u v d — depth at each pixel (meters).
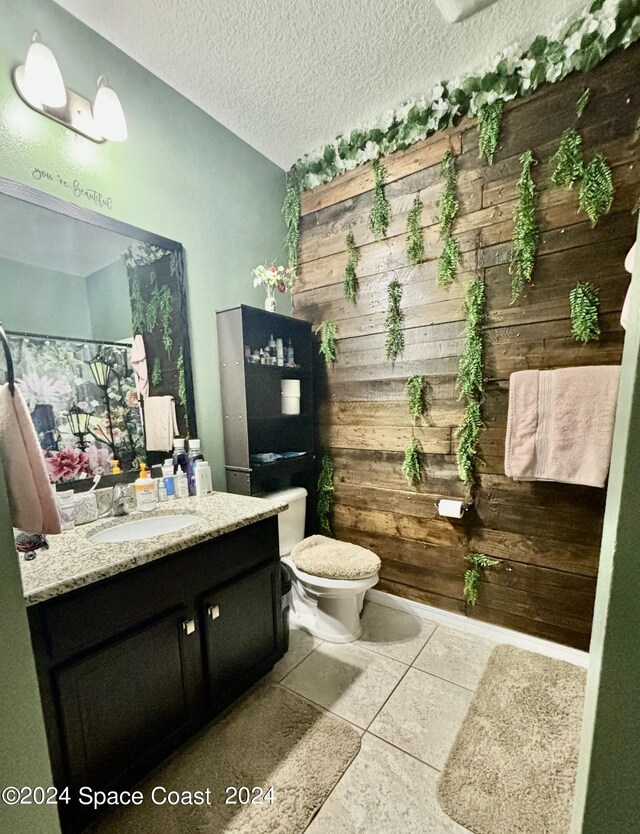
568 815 0.99
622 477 0.41
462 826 0.97
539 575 1.63
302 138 2.01
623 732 0.44
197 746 1.20
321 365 2.25
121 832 0.97
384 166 1.89
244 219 2.02
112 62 1.40
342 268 2.10
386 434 2.01
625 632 0.42
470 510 1.77
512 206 1.56
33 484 0.73
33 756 0.56
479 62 1.54
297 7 1.28
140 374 1.55
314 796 1.04
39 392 1.26
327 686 1.46
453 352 1.76
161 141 1.59
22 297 1.21
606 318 1.41
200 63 1.51
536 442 1.50
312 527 2.31
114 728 0.97
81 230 1.35
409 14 1.32
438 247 1.76
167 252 1.64
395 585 2.05
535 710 1.33
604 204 1.38
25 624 0.56
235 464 1.88
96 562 0.95
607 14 1.29
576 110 1.40
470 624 1.81
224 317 1.83
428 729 1.26
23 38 1.16
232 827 0.97
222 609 1.26
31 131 1.19
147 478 1.49
